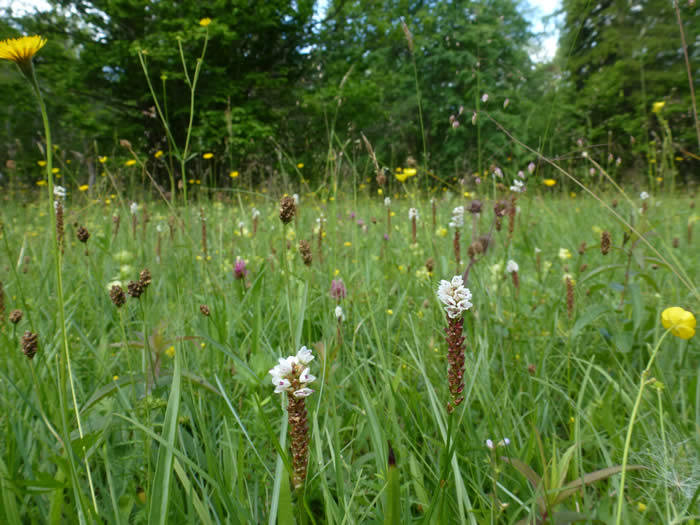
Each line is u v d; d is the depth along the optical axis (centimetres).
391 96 1961
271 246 318
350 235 395
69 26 1664
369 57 1894
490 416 138
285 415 105
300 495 84
